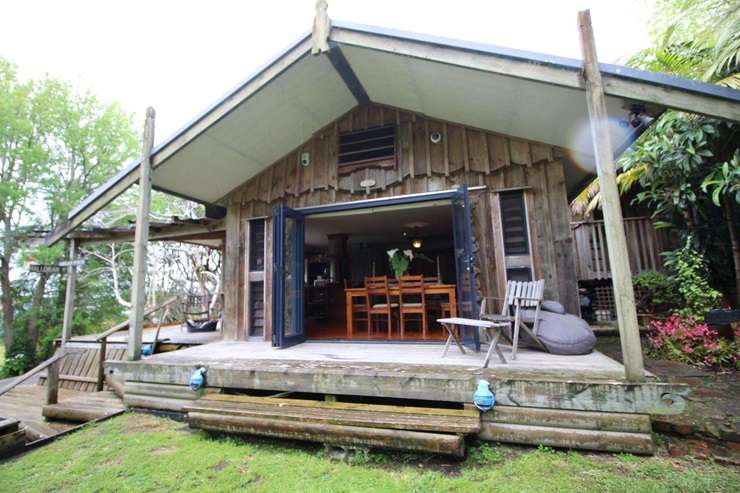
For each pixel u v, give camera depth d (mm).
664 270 5984
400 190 4914
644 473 2184
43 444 3145
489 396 2625
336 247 8641
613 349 4875
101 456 2787
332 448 2691
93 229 6195
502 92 3625
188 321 7973
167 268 15695
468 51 3000
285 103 4480
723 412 2766
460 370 2975
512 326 4000
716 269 5066
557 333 3584
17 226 11477
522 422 2625
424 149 4883
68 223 4586
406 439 2477
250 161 5242
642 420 2416
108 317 13555
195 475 2410
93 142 12625
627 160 4938
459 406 3105
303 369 3229
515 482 2152
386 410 2791
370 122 5188
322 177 5285
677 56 5215
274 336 4473
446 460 2494
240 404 3090
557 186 4297
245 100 3906
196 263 14391
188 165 4703
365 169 5098
